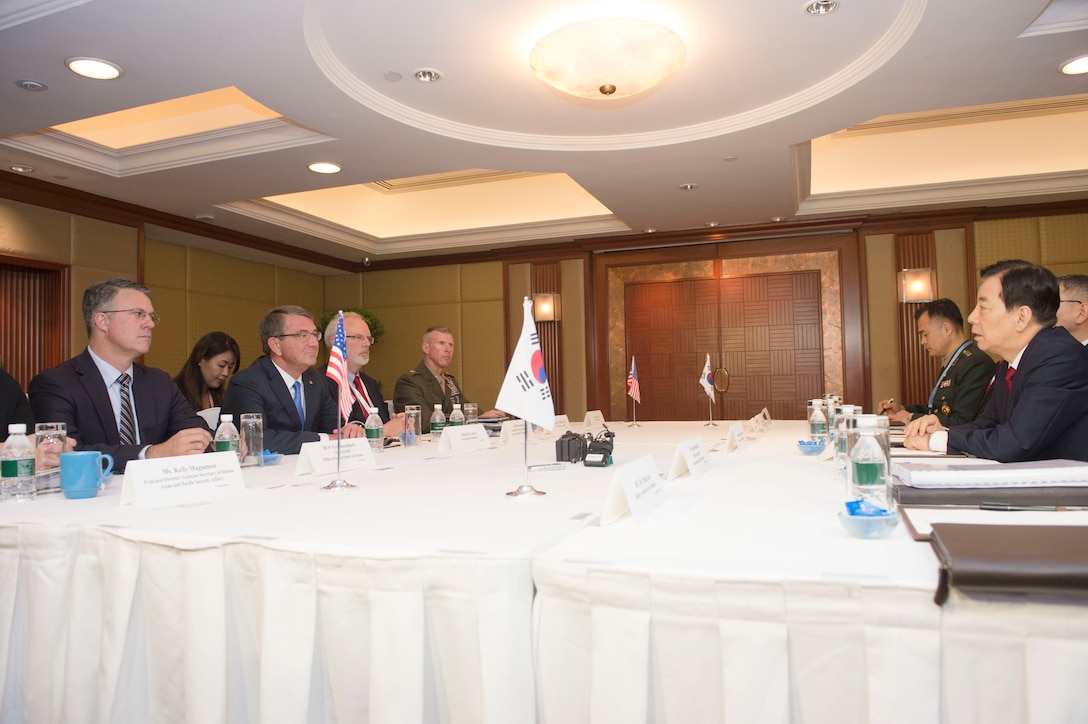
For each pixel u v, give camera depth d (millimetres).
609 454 2146
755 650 857
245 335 7562
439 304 8344
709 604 882
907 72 3506
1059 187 5918
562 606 970
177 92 3561
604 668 920
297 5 2816
